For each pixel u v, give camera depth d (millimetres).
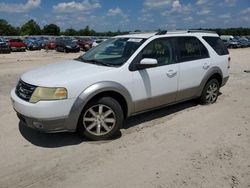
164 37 5648
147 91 5219
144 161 4137
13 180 3666
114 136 5008
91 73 4621
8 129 5273
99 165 4023
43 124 4305
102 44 5969
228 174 3791
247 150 4496
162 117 6000
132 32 6305
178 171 3863
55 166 4000
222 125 5586
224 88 9039
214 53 6684
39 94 4277
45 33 120250
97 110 4703
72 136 4969
